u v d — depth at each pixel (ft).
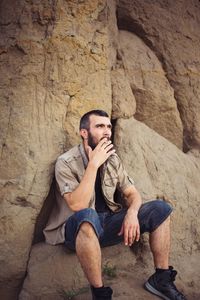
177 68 13.97
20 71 10.98
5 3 11.52
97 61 11.69
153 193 11.51
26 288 9.98
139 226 9.77
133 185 10.56
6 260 10.16
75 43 11.30
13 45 11.10
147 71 13.55
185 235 11.59
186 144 13.94
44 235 10.77
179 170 12.34
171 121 13.71
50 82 11.08
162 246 9.73
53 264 10.16
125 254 10.86
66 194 9.78
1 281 10.21
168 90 13.75
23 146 10.59
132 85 13.26
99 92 11.76
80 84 11.42
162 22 14.16
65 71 11.19
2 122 10.75
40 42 11.07
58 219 10.50
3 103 10.87
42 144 10.73
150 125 13.56
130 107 12.66
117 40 13.26
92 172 9.66
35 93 10.95
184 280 10.77
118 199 11.04
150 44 14.14
